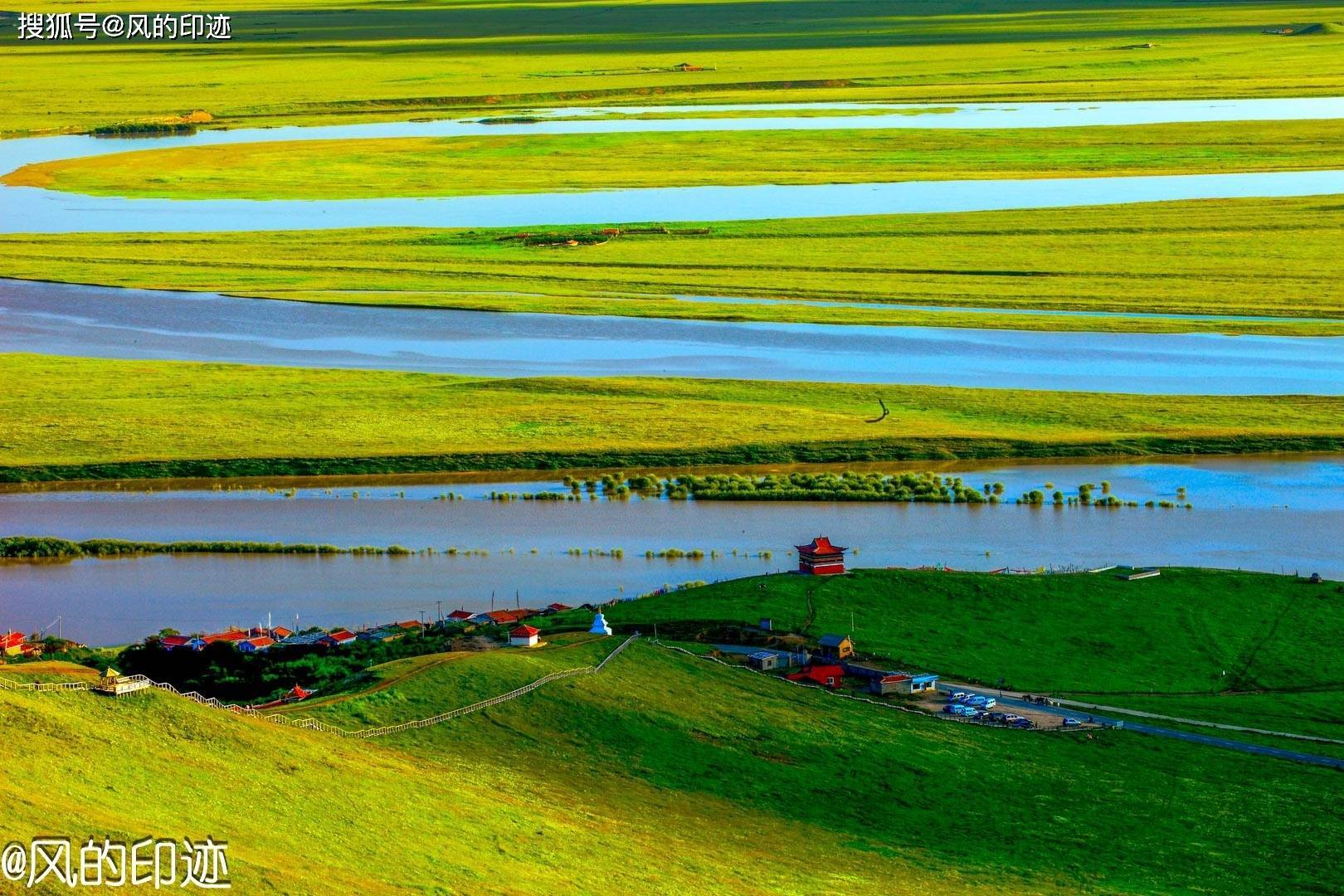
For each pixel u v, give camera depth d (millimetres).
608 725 158500
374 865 117938
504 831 130625
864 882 132125
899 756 160250
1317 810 153250
